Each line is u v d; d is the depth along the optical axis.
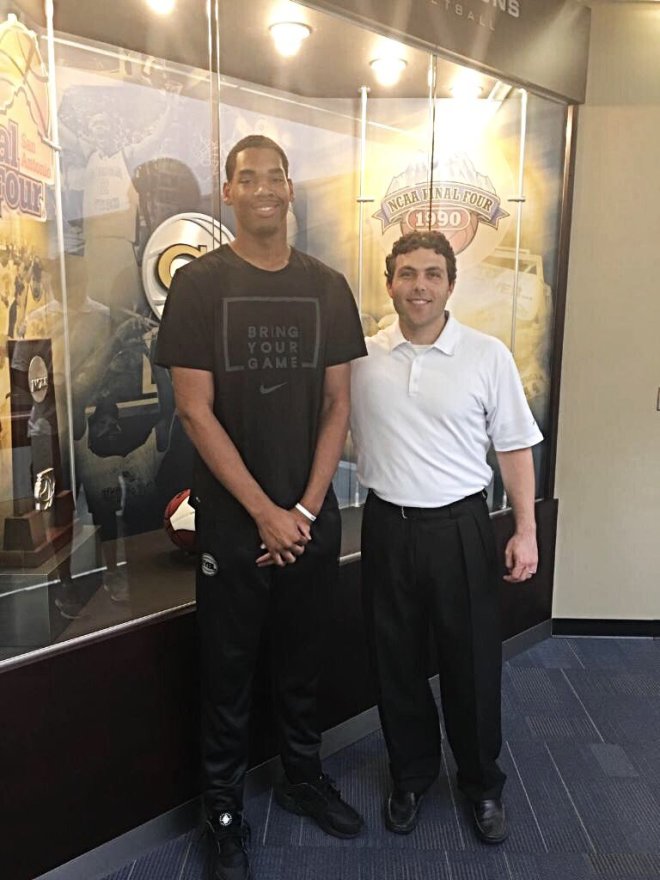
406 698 2.04
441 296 1.85
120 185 2.42
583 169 2.99
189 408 1.76
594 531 3.22
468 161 2.86
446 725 2.07
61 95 2.25
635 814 2.13
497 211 2.92
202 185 2.60
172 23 2.29
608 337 3.09
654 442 3.15
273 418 1.80
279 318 1.82
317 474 1.87
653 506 3.20
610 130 2.96
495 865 1.94
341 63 2.52
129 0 2.18
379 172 2.79
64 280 2.29
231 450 1.77
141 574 2.25
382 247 2.84
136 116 2.42
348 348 1.90
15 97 1.98
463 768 2.06
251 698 1.98
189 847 2.01
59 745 1.78
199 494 1.85
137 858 1.96
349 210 2.76
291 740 2.05
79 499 2.39
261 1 2.17
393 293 1.89
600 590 3.25
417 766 2.09
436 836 2.05
